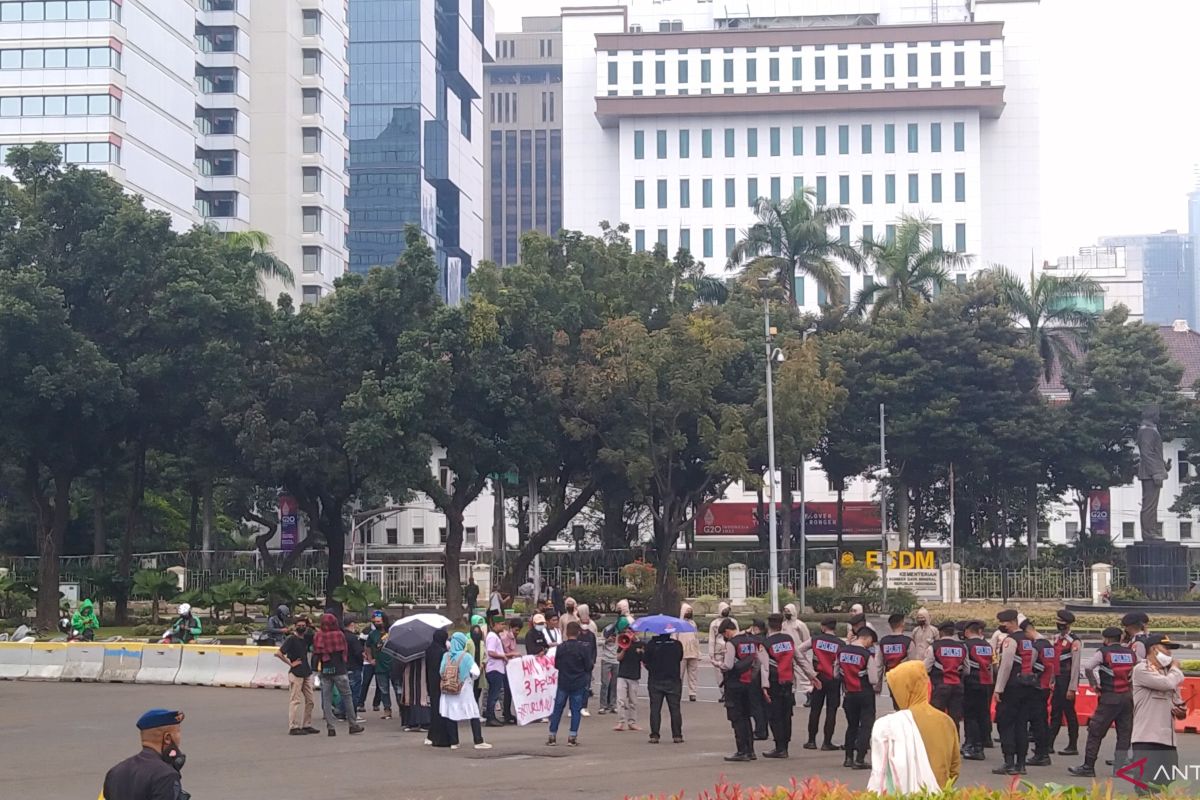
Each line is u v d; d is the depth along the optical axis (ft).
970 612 153.07
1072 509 290.35
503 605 150.92
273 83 348.38
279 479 156.66
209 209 332.39
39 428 139.33
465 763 56.13
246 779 52.49
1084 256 393.91
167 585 146.30
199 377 143.95
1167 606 162.50
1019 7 393.50
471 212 530.68
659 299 167.22
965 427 195.11
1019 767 51.88
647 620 63.77
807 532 267.39
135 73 265.34
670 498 159.53
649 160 385.09
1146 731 44.29
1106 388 204.13
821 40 386.11
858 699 53.52
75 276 138.31
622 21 400.67
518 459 154.71
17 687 92.73
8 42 255.29
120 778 27.35
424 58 465.47
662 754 58.23
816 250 210.18
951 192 378.53
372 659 74.69
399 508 256.32
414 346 150.00
